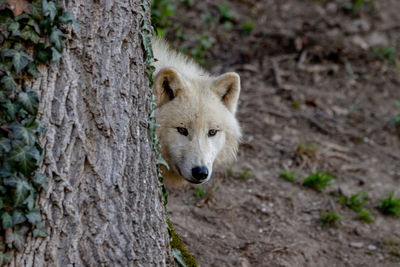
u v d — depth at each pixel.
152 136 6.30
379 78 17.81
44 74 4.96
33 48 4.83
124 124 5.59
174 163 8.27
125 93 5.59
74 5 5.07
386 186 12.55
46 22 4.78
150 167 6.00
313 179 11.67
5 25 4.64
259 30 19.06
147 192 5.91
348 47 18.97
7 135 4.73
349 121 15.34
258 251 8.98
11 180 4.72
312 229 10.25
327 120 15.13
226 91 8.91
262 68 17.02
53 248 5.17
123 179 5.63
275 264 8.68
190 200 10.44
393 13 22.19
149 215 5.92
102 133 5.41
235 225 9.81
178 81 8.08
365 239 10.21
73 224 5.26
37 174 4.94
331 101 16.11
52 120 5.05
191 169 7.95
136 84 5.77
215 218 9.91
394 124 15.42
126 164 5.68
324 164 13.02
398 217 11.26
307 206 11.00
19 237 4.93
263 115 14.68
